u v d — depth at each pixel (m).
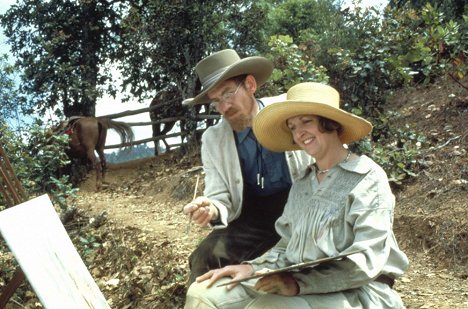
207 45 15.45
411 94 11.27
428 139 9.23
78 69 18.08
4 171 4.70
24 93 17.77
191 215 3.48
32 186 9.08
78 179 15.47
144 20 15.40
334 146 3.05
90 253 8.84
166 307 6.03
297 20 17.31
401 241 7.14
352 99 8.83
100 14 18.22
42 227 2.92
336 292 2.88
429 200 7.53
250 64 3.73
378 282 2.97
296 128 3.06
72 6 17.97
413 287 6.00
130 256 8.40
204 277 3.21
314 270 2.85
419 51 8.80
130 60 16.88
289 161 3.80
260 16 15.66
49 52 17.52
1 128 9.27
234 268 3.18
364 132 3.06
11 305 7.00
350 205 2.91
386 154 8.49
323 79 8.16
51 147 9.83
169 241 8.27
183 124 16.86
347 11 10.81
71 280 2.88
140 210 11.34
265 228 3.99
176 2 14.97
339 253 2.88
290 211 3.19
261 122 3.25
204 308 3.10
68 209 11.16
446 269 6.44
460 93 10.41
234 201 3.87
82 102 18.02
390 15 9.31
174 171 14.55
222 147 3.88
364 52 8.78
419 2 12.69
